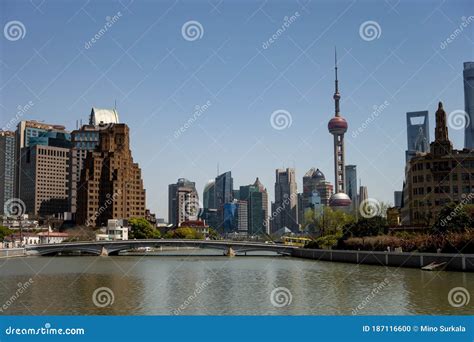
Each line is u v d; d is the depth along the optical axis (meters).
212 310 73.69
